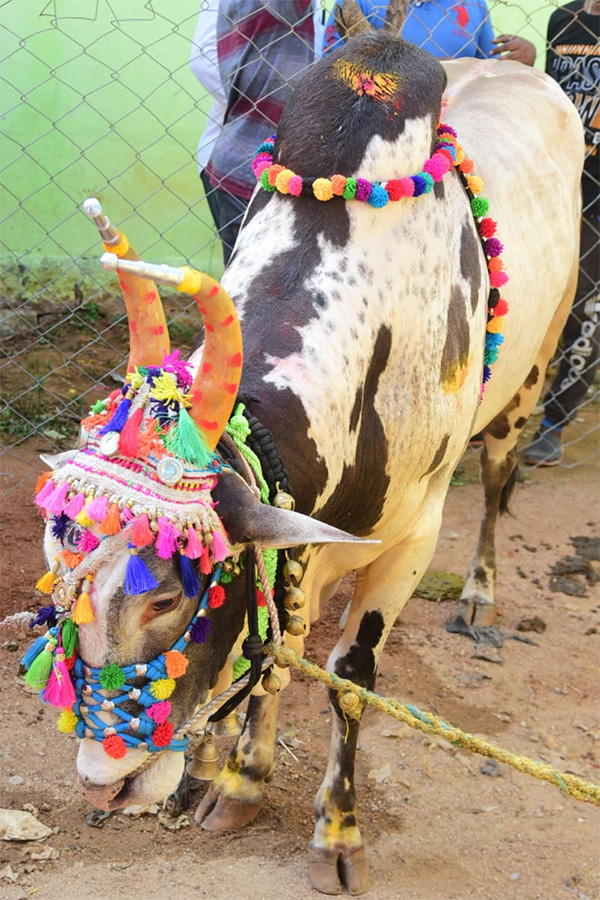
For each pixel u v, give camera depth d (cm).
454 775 334
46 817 297
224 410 193
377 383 254
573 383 563
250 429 214
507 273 330
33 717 339
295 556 239
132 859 285
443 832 308
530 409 413
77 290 634
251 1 424
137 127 630
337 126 250
